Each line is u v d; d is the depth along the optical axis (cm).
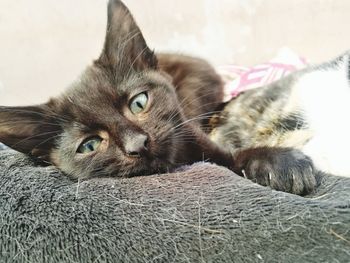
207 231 11
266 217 11
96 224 12
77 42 33
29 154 17
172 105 17
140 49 18
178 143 17
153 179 14
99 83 17
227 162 17
